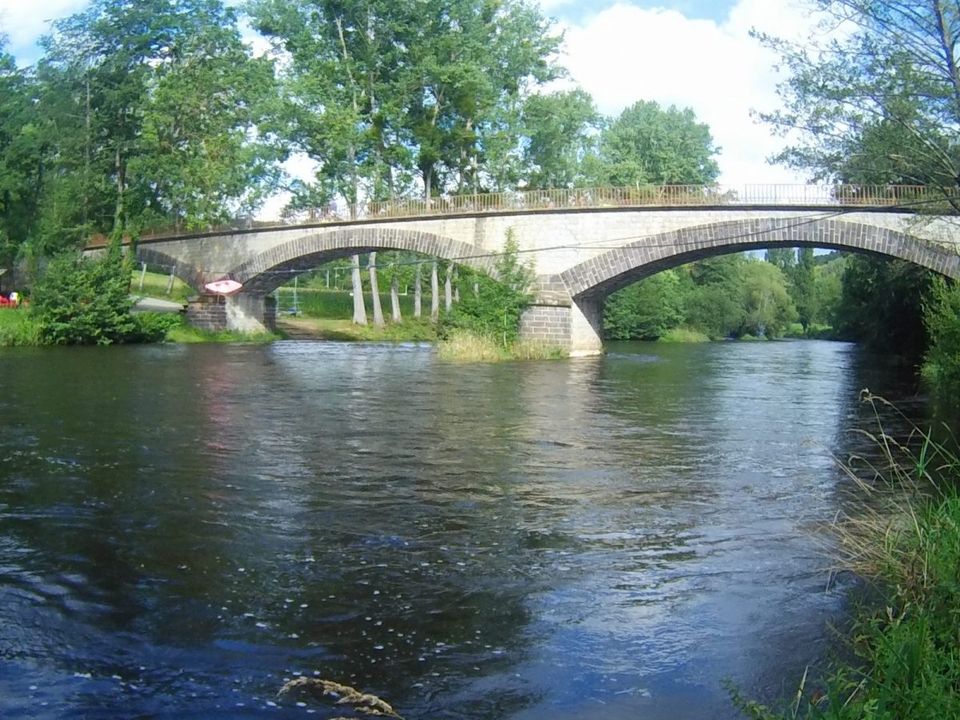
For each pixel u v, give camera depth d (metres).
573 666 6.12
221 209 56.00
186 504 10.53
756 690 5.77
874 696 5.02
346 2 56.28
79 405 19.55
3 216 54.09
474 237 46.91
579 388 26.39
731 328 83.06
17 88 56.41
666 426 18.12
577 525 9.90
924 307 26.78
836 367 37.94
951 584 6.20
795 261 112.94
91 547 8.66
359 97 58.31
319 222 52.44
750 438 16.66
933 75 14.89
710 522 10.12
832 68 15.55
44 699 5.47
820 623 6.93
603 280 43.88
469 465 13.42
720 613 7.15
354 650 6.32
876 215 38.28
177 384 24.89
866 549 8.27
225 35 56.69
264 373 29.45
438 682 5.83
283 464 13.20
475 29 58.88
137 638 6.44
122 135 56.72
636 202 42.84
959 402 22.27
